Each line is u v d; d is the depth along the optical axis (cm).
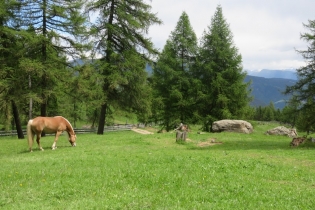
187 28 3875
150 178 980
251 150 1855
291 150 1856
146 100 3284
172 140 2289
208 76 3822
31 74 2591
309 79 2400
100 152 1633
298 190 876
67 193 825
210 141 2317
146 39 3195
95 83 2955
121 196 782
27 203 743
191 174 1051
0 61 2609
